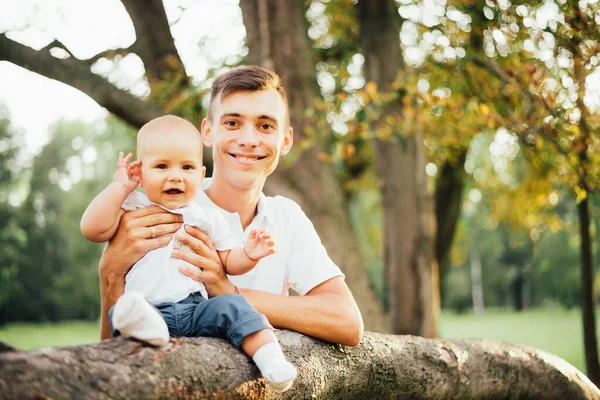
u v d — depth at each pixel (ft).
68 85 20.65
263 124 9.83
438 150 32.37
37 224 141.59
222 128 9.80
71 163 145.59
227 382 7.68
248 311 8.05
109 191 8.55
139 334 7.21
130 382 6.77
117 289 8.80
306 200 21.43
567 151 18.30
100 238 8.61
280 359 7.79
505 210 38.19
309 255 10.03
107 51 22.13
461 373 11.47
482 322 123.44
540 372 12.65
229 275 9.40
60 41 21.42
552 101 17.03
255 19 22.31
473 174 39.22
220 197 10.02
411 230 25.30
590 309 18.37
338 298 9.64
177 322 8.25
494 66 20.25
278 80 10.27
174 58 22.77
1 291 129.18
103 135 48.78
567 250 122.31
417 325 25.27
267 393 8.28
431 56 23.48
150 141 8.64
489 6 19.35
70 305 139.64
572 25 16.51
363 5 25.25
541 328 102.06
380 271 73.72
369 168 39.63
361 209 51.03
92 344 7.04
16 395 5.90
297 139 21.57
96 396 6.42
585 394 13.23
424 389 11.02
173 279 8.39
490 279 165.27
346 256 21.45
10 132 129.18
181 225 8.72
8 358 6.14
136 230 8.55
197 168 8.84
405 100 20.79
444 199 35.50
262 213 10.10
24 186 133.08
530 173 28.89
